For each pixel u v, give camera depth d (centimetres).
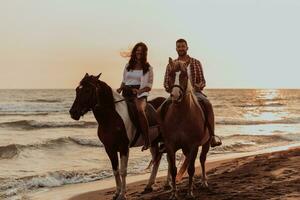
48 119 3734
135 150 1828
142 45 828
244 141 2366
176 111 727
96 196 975
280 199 738
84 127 3181
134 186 1041
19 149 1844
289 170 1055
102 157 1758
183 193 829
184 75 711
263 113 5697
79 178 1270
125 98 830
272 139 2503
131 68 841
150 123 848
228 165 1288
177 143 745
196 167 1324
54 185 1175
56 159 1698
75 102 768
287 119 4275
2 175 1301
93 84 769
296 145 2238
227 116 4847
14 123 3092
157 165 913
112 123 781
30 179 1198
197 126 735
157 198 802
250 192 814
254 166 1179
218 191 836
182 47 796
